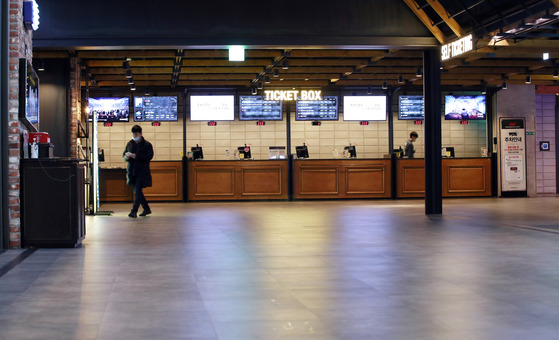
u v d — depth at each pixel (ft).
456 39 31.83
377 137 58.75
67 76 39.24
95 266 16.22
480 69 49.34
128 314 10.67
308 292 12.56
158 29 30.45
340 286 13.20
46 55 38.19
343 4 31.83
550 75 52.44
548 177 60.90
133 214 33.45
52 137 39.11
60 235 20.17
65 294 12.48
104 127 56.54
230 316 10.48
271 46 31.37
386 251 18.95
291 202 48.93
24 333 9.45
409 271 15.15
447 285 13.28
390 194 51.88
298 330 9.52
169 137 56.85
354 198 51.60
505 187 54.95
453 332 9.38
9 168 20.18
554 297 12.00
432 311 10.80
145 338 9.11
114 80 52.26
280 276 14.49
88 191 37.55
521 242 21.21
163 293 12.52
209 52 39.29
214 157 57.16
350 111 57.36
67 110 39.14
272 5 31.19
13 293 12.61
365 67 48.26
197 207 43.29
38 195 20.22
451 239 22.20
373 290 12.74
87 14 30.09
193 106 55.88
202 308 11.12
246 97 56.24
